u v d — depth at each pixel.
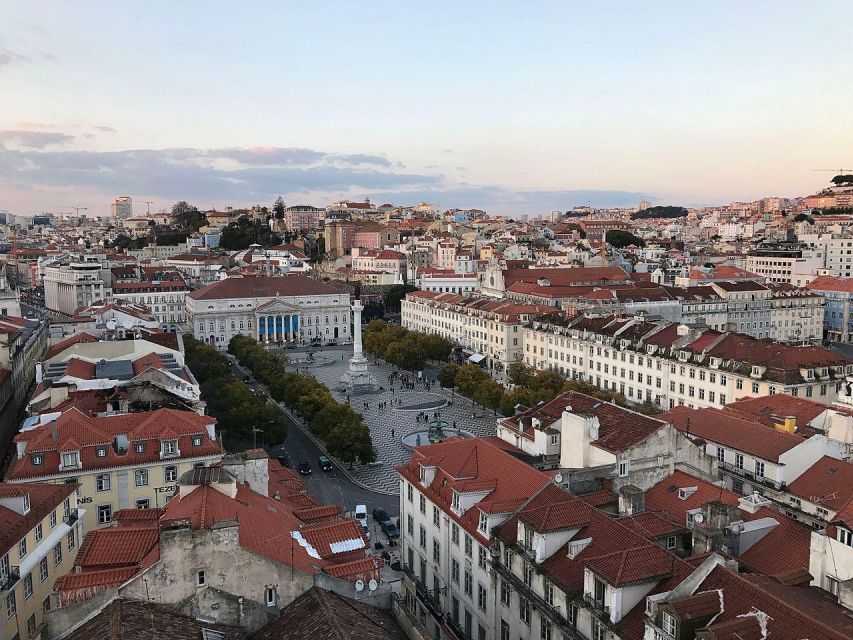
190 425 117.69
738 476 107.75
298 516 84.12
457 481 99.50
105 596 59.81
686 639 56.94
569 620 71.88
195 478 73.06
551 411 118.88
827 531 68.62
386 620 65.44
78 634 56.84
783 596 60.31
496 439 124.75
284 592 64.19
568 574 73.44
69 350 164.12
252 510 73.06
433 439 191.38
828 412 121.25
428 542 107.12
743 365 181.38
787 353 179.88
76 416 115.19
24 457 107.75
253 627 62.94
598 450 99.06
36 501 87.00
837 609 58.94
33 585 80.12
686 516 82.81
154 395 131.75
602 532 75.19
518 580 81.06
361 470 171.75
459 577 96.75
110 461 110.56
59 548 87.38
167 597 60.91
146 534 68.25
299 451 185.50
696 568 63.56
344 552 74.12
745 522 78.31
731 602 58.72
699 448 101.25
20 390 196.75
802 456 103.69
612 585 64.56
